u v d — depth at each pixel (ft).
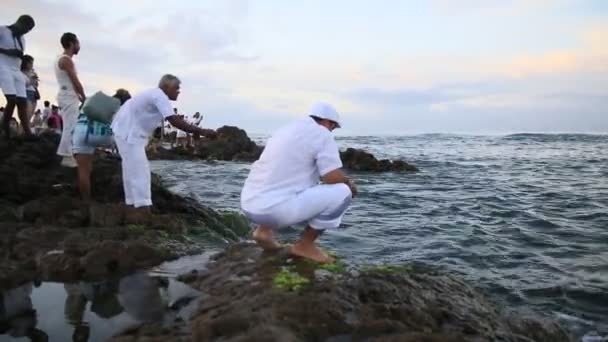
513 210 35.19
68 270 15.28
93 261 15.67
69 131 26.53
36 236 18.60
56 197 22.93
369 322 10.43
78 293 13.65
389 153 119.14
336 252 23.57
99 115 22.61
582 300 17.95
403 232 28.09
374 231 28.32
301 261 14.37
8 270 15.28
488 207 36.68
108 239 18.38
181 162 85.97
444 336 9.89
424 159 95.40
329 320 10.39
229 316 10.32
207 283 13.65
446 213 34.40
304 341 9.69
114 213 21.31
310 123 14.07
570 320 16.21
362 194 44.39
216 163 83.51
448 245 25.07
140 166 21.21
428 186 51.08
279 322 10.09
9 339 10.85
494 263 22.26
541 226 29.84
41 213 21.62
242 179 56.95
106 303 12.87
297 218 13.75
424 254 23.48
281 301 11.09
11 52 28.37
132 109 20.79
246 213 14.17
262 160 14.21
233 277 13.48
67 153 26.91
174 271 15.47
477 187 49.55
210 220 25.62
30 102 36.17
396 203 39.04
